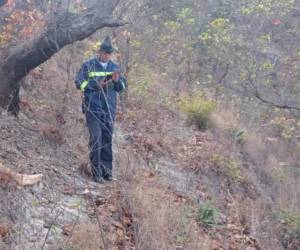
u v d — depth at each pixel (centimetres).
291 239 805
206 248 605
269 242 757
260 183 1042
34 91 815
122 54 1012
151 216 587
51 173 618
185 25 1473
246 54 1460
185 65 1440
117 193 620
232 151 1055
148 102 1084
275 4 1524
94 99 654
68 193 595
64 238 505
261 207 880
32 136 680
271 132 1374
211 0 1567
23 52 680
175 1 1488
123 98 989
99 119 658
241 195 893
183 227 611
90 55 891
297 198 1005
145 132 932
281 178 1088
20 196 538
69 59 902
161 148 898
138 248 532
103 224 553
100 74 654
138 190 627
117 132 848
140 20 1205
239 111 1383
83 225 527
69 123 761
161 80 1327
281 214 858
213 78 1467
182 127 1090
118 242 535
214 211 710
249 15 1546
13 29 766
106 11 680
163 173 805
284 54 1565
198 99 1181
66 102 817
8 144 633
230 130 1191
